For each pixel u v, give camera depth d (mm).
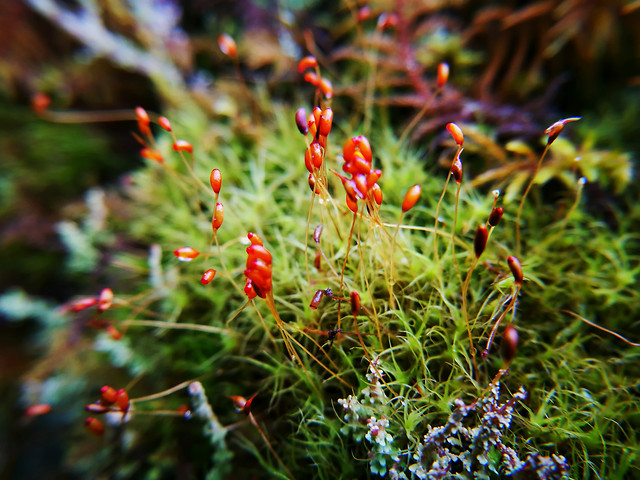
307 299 46
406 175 53
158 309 57
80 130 76
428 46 64
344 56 65
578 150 55
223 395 50
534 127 57
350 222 50
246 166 61
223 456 45
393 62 62
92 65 71
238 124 63
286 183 58
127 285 62
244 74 71
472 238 49
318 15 71
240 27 71
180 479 51
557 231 51
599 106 63
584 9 60
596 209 52
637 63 64
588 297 47
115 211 65
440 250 49
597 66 63
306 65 48
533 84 62
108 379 62
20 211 74
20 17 73
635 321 46
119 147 77
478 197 52
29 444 73
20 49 74
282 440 46
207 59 73
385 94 63
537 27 62
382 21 56
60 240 73
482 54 66
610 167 52
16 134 76
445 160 54
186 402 53
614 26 61
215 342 51
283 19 68
